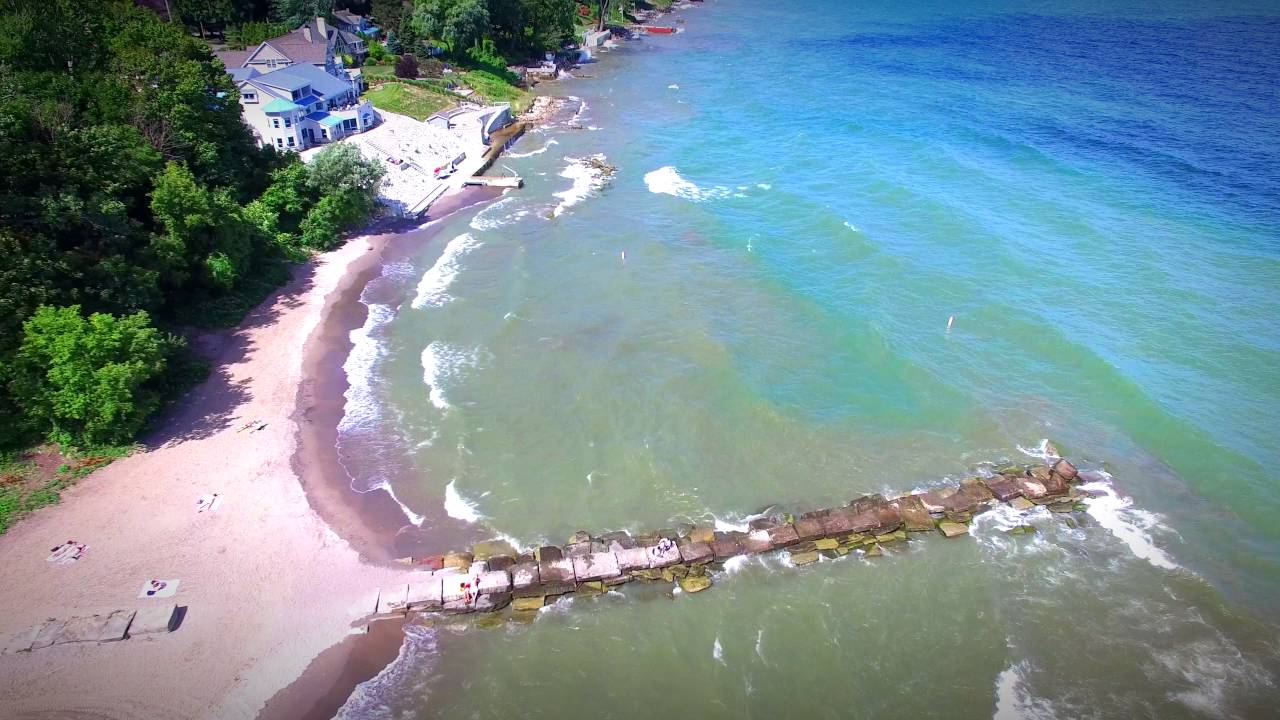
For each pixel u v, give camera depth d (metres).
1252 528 38.03
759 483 41.12
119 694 29.03
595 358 51.00
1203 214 69.75
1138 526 38.31
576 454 42.94
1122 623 33.41
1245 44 144.38
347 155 67.12
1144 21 176.12
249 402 45.91
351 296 59.28
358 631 32.53
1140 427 44.66
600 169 86.56
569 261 64.25
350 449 42.94
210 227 54.34
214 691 29.55
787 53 156.62
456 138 93.31
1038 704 30.28
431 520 38.38
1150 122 96.31
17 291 40.56
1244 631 32.88
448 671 31.45
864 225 68.81
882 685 31.12
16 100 47.53
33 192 46.06
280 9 115.44
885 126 98.44
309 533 36.69
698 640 32.91
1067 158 84.31
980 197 74.75
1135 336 52.44
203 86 61.62
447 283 61.06
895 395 47.53
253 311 56.06
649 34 185.50
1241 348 50.94
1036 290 57.97
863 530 37.97
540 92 125.75
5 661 29.75
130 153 51.88
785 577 35.75
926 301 56.81
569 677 31.36
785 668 31.78
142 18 70.88
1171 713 29.73
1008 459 42.72
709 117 107.81
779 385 48.34
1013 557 36.72
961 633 33.16
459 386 48.50
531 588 34.62
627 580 35.31
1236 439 43.41
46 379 39.44
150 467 39.97
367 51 116.50
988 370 49.66
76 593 32.59
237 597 33.16
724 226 69.81
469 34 120.62
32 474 38.56
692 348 51.69
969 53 147.50
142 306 47.22
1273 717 29.42
